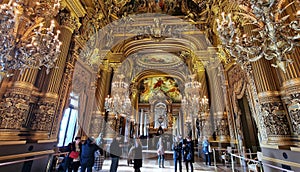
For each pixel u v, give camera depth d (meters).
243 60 3.34
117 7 11.27
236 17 6.09
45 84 5.53
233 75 8.09
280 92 4.55
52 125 5.60
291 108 4.07
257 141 7.71
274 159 4.29
